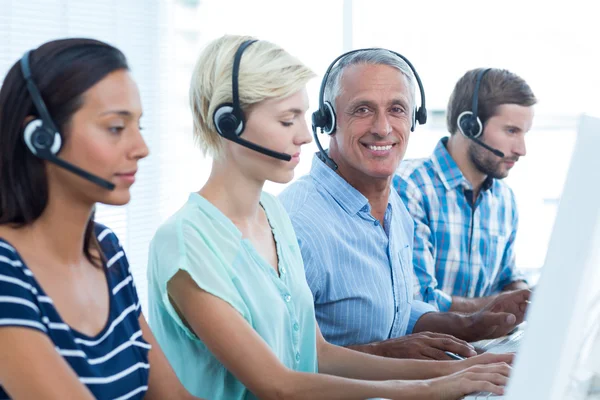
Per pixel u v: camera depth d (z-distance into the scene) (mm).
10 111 957
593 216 771
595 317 841
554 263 781
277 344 1304
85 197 998
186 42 3072
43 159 972
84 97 951
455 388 1188
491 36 3105
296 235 1581
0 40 2473
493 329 1676
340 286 1611
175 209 3086
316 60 3197
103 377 1028
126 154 987
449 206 2074
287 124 1271
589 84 3021
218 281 1214
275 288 1322
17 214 993
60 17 2627
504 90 2039
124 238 2938
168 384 1163
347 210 1666
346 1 3121
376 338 1667
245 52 1251
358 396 1185
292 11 3178
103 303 1093
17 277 955
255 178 1295
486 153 2051
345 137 1659
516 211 2258
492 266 2180
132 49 2879
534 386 771
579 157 793
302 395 1186
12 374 908
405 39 3184
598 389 880
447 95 3174
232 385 1295
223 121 1241
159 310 1278
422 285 1974
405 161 2143
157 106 2984
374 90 1631
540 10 3043
